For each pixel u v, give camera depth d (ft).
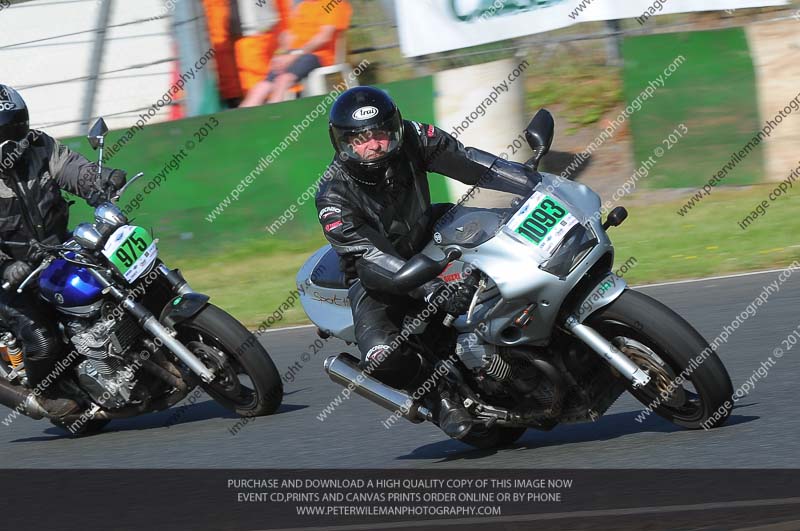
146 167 125.18
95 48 147.95
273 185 123.85
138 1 168.86
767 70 115.44
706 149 119.24
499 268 48.49
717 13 134.00
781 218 105.60
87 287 66.80
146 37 160.76
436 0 131.13
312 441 62.75
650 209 117.60
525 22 130.21
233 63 140.97
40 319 68.85
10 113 66.08
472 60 136.36
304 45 138.21
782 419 52.42
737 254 96.32
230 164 123.85
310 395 74.18
